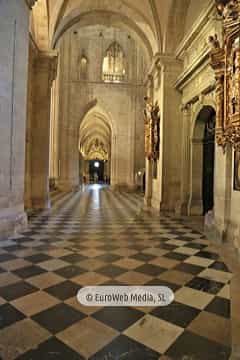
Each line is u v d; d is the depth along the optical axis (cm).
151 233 633
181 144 1002
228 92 515
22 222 643
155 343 220
